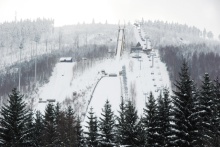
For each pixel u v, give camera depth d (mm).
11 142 53375
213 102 50500
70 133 64312
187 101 44906
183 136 44125
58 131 64812
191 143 43594
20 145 54438
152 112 52562
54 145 62656
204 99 50688
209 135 46625
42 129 67312
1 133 53812
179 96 45250
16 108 55656
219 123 48969
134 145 52250
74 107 169750
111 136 60781
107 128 61312
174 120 45000
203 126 48125
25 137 55312
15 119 55000
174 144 44281
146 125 52281
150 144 50812
